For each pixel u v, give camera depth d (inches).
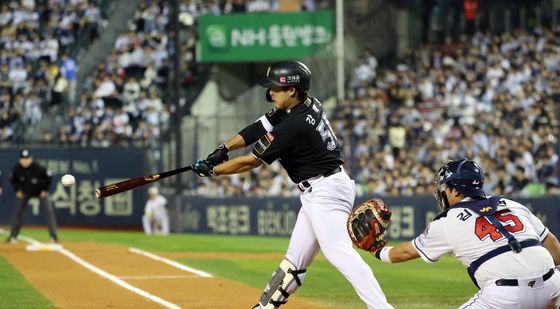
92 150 2161.7
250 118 2046.0
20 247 1581.0
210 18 2439.7
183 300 913.5
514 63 2192.4
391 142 1968.5
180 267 1252.5
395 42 2422.5
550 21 2399.1
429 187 1824.6
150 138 2304.4
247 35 2415.1
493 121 1859.0
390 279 1121.4
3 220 2207.2
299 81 653.9
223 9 2549.2
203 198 2058.3
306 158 652.7
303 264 676.1
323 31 2348.7
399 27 2443.4
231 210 2012.8
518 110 1882.4
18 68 2578.7
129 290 997.2
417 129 1961.1
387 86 2244.1
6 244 1649.9
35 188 1652.3
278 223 1942.7
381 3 2404.0
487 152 1822.1
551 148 1733.5
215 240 1819.6
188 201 2084.2
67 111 2480.3
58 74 2502.5
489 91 2100.1
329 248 647.8
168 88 2468.0
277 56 2391.7
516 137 1787.6
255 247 1628.9
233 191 2095.2
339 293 973.2
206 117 2075.5
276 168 2080.5
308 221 666.2
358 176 1910.7
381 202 609.3
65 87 2511.1
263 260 1366.9
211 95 2513.5
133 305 880.9
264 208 1964.8
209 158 670.5
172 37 2187.5
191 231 2075.5
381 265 1300.4
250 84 2588.6
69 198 2181.3
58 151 2182.6
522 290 533.6
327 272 1173.1
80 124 2389.3
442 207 585.3
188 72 2519.7
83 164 2169.0
